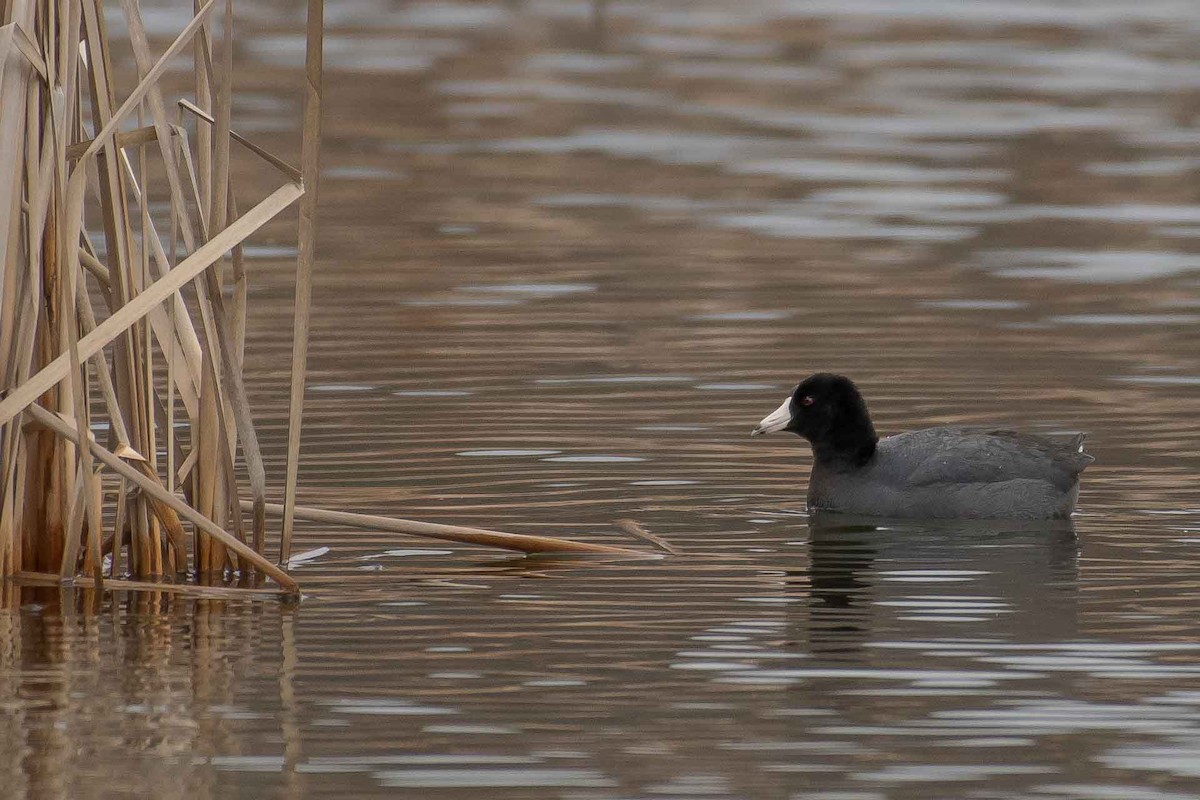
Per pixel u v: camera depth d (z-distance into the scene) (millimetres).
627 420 17438
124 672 11297
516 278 23703
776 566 13602
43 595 12883
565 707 10688
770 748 10078
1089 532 14492
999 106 36688
